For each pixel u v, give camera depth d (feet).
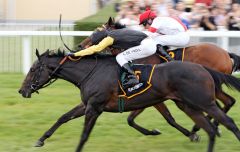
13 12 146.00
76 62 43.29
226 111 48.24
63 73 43.62
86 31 74.54
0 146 45.42
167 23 48.42
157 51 47.16
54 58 43.80
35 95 62.59
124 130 50.08
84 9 145.69
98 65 42.80
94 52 42.52
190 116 41.22
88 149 45.03
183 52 49.01
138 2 72.28
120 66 42.16
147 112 56.03
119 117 54.08
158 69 41.19
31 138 47.60
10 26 94.63
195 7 73.26
